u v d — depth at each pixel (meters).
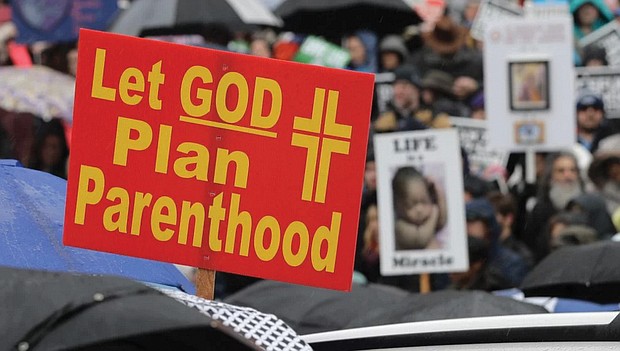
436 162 16.09
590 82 21.70
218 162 7.09
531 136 19.20
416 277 17.31
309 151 7.07
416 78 19.95
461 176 16.08
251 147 7.08
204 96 7.09
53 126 20.52
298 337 5.84
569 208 17.30
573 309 13.03
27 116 20.50
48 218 7.64
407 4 23.50
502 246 16.64
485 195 17.28
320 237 7.07
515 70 19.27
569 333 7.41
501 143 19.33
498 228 16.44
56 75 21.34
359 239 17.70
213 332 4.77
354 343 8.10
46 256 7.36
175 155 7.10
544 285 13.26
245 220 7.09
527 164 19.38
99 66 7.09
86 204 7.11
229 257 7.09
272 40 23.92
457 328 7.71
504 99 19.31
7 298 4.78
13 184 7.85
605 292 13.27
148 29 21.75
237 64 7.08
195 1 21.95
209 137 7.09
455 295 11.15
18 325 4.68
